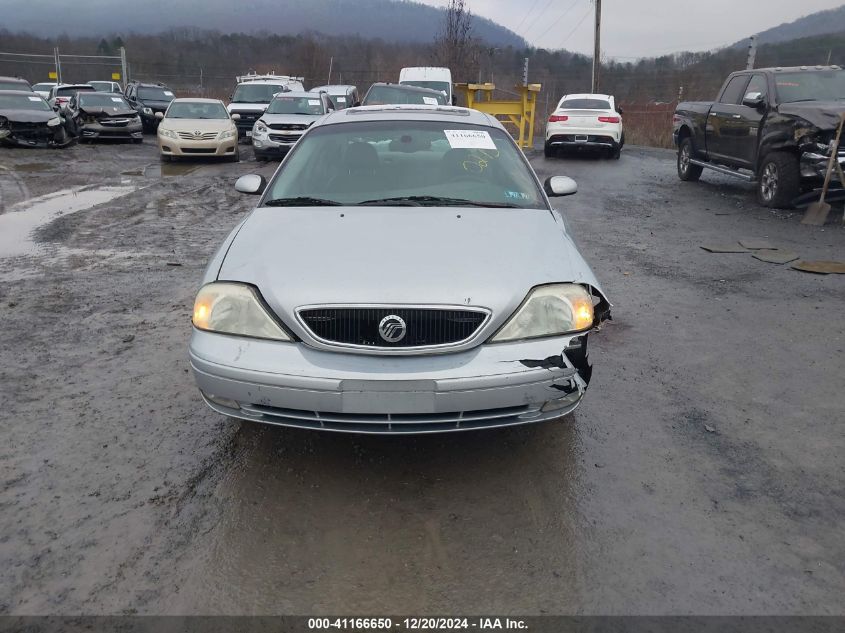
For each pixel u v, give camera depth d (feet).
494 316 9.17
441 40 98.84
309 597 7.68
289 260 9.91
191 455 10.57
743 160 35.42
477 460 10.55
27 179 41.06
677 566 8.23
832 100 31.81
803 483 9.99
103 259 22.54
